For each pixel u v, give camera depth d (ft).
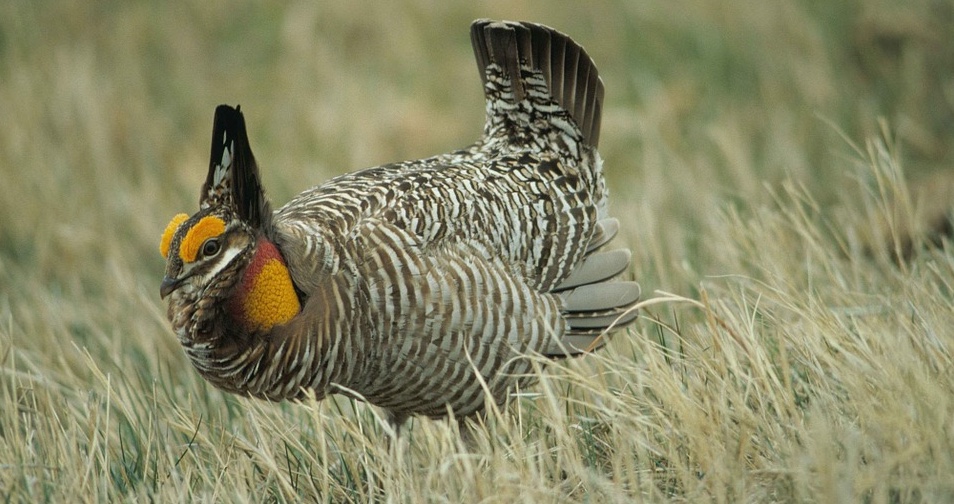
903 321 45.01
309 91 103.24
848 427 40.86
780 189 82.69
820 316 46.50
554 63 53.42
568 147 54.19
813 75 96.99
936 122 90.53
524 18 109.60
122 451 47.03
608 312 51.78
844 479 37.73
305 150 94.38
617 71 104.01
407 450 48.39
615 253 52.85
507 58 53.42
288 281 45.65
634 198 81.76
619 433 43.96
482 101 101.96
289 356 45.47
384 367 46.39
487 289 46.96
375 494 46.11
